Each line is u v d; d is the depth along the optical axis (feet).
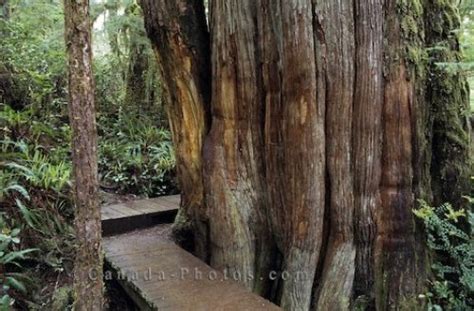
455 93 12.30
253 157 11.27
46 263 12.03
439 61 11.73
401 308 10.89
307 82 9.87
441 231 11.27
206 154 11.57
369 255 10.84
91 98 7.45
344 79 10.05
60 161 15.75
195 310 8.61
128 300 11.20
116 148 19.72
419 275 11.23
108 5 22.24
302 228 10.44
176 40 11.43
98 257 7.78
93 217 7.64
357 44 10.18
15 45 18.78
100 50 26.50
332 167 10.38
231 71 10.98
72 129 7.42
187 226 13.15
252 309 8.69
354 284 10.84
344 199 10.50
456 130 12.26
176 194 18.35
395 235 10.91
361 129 10.38
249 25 10.71
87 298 7.68
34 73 17.70
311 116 10.02
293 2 9.70
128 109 22.97
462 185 12.37
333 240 10.69
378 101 10.46
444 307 11.42
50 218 13.23
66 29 7.25
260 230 11.44
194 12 11.68
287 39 9.87
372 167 10.59
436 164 12.27
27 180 13.51
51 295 11.15
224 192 11.34
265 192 11.33
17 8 21.29
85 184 7.52
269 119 10.76
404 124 10.81
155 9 11.38
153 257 11.57
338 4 9.86
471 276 11.02
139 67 23.39
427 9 11.70
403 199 10.92
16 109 17.80
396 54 10.68
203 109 11.94
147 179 18.60
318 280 10.86
